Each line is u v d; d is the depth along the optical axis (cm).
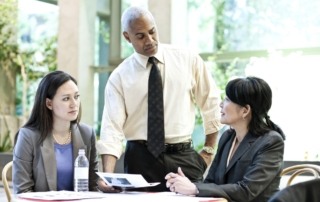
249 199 321
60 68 854
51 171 361
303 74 614
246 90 339
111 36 873
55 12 980
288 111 616
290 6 732
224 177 349
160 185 388
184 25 795
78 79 843
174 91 396
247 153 338
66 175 368
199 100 418
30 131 366
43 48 984
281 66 623
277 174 334
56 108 362
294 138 615
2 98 1001
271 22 748
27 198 295
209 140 416
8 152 939
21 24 1002
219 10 788
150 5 766
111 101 403
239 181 331
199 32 799
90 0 862
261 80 344
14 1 1001
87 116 854
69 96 362
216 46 788
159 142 387
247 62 757
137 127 398
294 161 613
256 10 761
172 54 405
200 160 404
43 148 362
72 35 847
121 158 734
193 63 408
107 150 391
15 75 1020
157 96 391
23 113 986
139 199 294
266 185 327
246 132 347
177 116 395
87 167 361
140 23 382
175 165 389
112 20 875
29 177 361
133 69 400
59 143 373
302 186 223
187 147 397
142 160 392
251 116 344
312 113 609
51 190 360
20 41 1002
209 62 783
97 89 870
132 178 326
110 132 397
